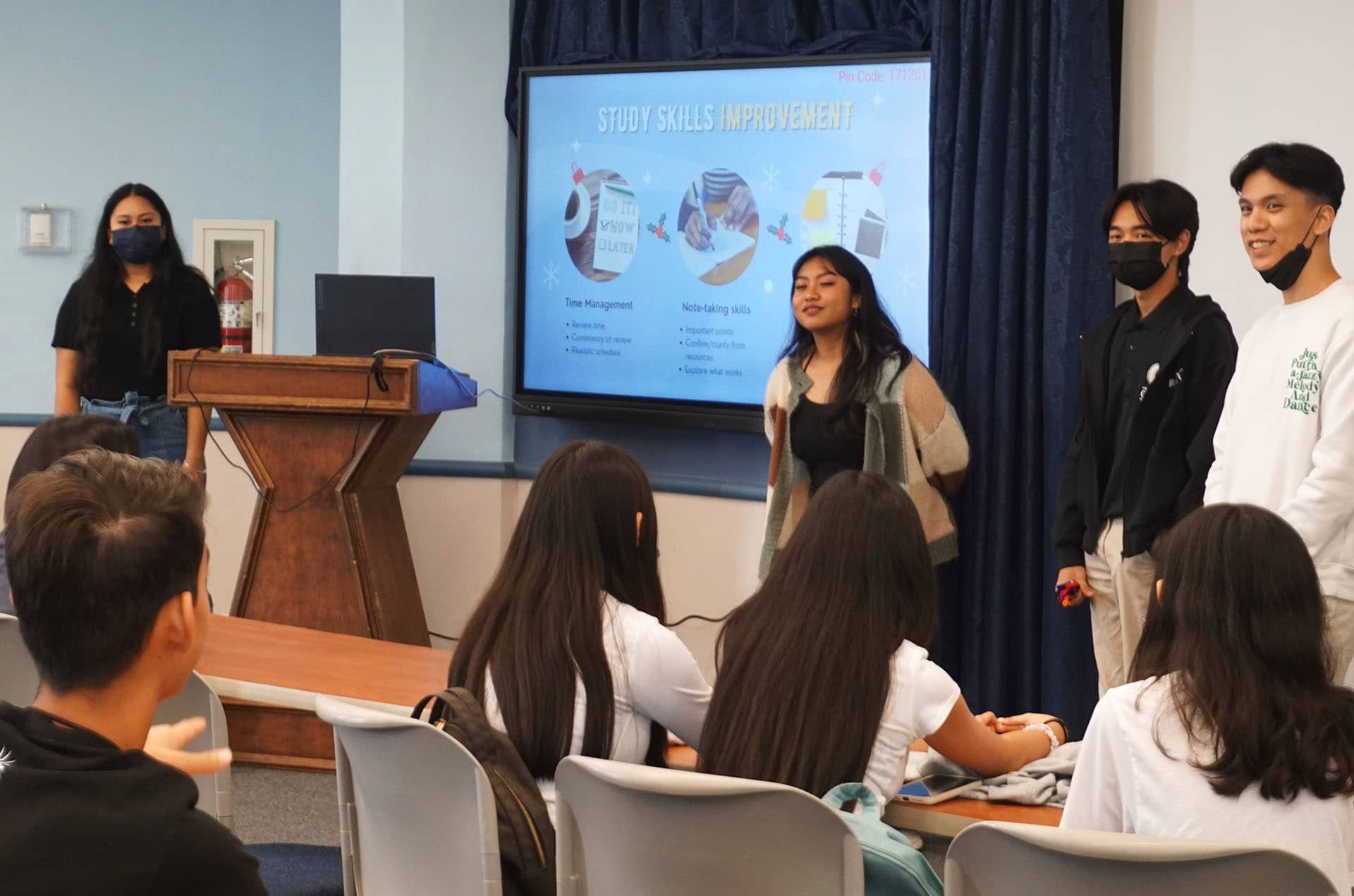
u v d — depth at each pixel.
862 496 1.96
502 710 2.08
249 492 5.38
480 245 5.32
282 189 5.71
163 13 5.71
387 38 5.32
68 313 4.34
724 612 5.03
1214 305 3.39
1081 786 1.75
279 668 2.89
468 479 5.40
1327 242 2.91
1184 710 1.65
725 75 4.80
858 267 3.93
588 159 5.04
